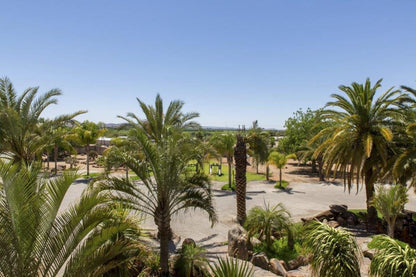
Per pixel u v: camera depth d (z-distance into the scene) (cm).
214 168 3972
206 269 864
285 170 3916
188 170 986
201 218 1689
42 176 564
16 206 479
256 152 1947
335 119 1571
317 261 560
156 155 895
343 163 1507
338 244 554
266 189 2594
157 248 1135
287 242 1078
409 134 1387
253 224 1081
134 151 998
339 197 2283
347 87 1489
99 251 559
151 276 848
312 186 2734
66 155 4919
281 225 1072
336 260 538
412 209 1925
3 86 1377
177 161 910
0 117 1267
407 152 1253
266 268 927
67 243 546
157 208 929
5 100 1382
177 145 945
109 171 875
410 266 499
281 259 987
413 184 1361
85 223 524
